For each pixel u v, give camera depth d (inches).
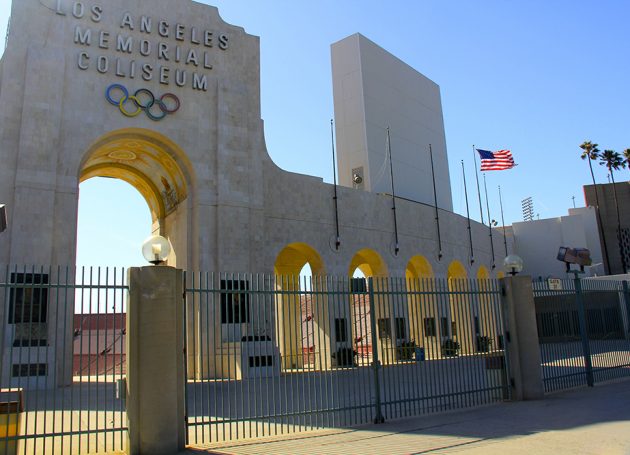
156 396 429.1
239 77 1359.5
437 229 1827.0
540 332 729.0
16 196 1039.0
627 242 2984.7
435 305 668.7
